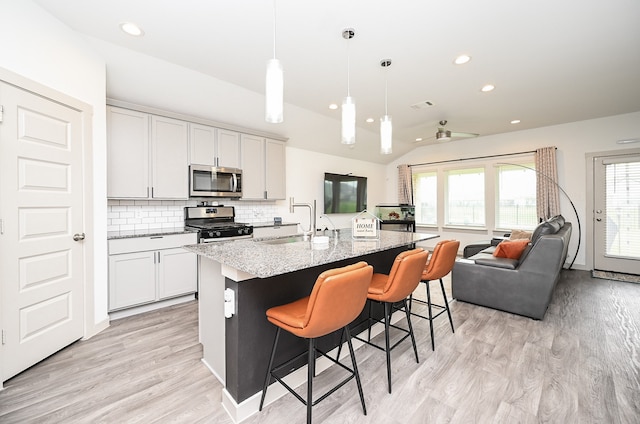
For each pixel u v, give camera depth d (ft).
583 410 5.05
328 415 4.98
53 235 6.75
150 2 6.30
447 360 6.75
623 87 10.97
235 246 6.72
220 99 11.41
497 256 10.82
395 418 4.89
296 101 12.51
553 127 16.29
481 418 4.88
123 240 9.01
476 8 6.49
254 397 5.12
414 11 6.58
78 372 6.16
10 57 5.80
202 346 7.25
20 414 4.91
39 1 6.23
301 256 5.41
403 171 22.85
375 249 6.35
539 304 9.00
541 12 6.63
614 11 6.59
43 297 6.50
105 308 8.34
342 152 19.98
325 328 4.29
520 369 6.34
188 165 11.41
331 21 6.95
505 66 9.27
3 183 5.69
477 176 19.65
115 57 8.43
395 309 8.91
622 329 8.32
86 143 7.68
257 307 5.27
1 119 5.64
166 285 10.00
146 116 10.30
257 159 13.97
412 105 12.89
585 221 15.43
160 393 5.52
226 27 7.22
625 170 14.39
